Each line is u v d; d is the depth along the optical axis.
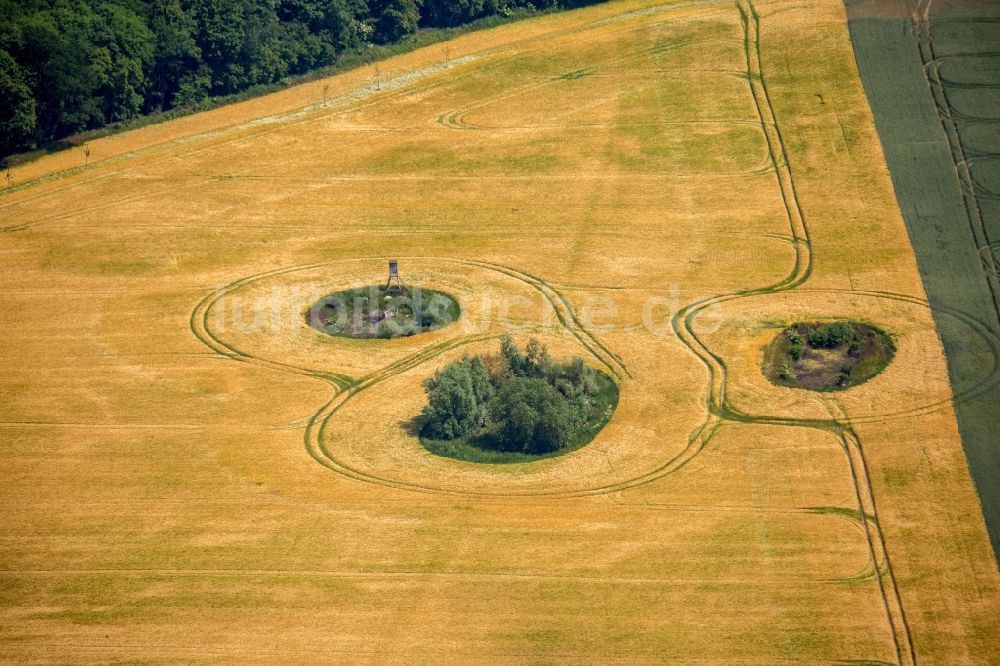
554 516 102.12
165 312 137.75
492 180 164.12
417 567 95.94
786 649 86.00
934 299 132.00
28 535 101.50
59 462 111.75
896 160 159.38
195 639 89.06
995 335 125.19
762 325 129.38
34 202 162.75
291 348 129.88
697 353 125.44
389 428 116.06
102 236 154.38
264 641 88.62
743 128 170.88
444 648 87.12
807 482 104.75
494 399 115.25
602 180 162.25
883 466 106.12
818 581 92.62
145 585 95.00
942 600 90.25
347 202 160.88
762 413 115.19
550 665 85.25
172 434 116.00
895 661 84.88
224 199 162.62
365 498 105.50
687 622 88.88
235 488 107.44
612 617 89.56
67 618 91.62
